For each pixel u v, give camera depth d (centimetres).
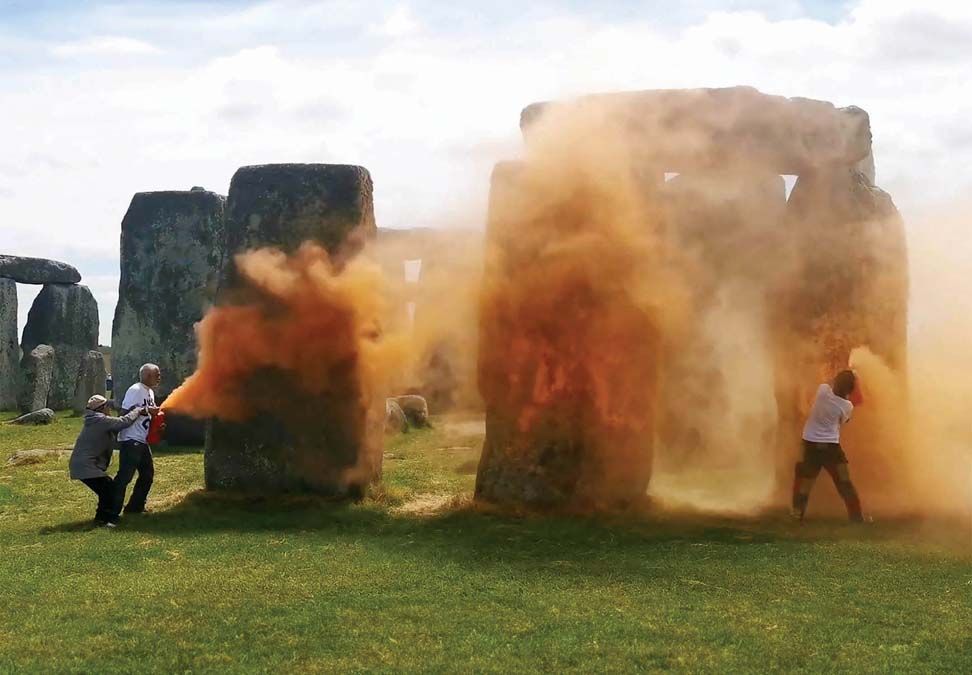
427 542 1145
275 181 1460
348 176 1454
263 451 1441
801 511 1275
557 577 973
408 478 1634
